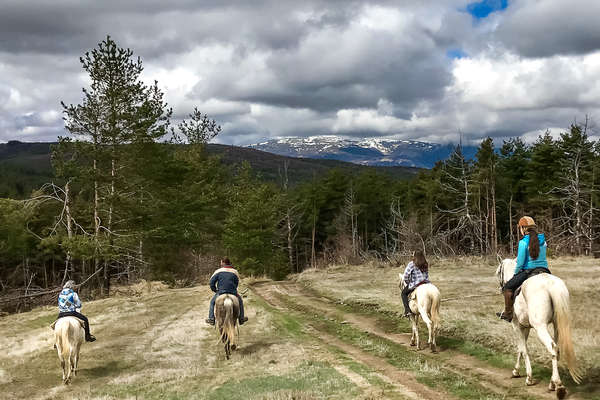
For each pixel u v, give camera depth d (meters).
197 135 51.47
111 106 30.39
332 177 80.25
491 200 61.78
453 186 64.75
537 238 8.93
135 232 31.78
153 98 32.62
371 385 9.69
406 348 13.34
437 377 10.08
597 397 7.87
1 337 18.55
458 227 53.62
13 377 12.77
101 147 30.61
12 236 39.41
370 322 17.92
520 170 63.62
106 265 32.38
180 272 41.03
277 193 65.69
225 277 14.04
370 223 81.06
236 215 46.38
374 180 82.50
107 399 10.14
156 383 11.36
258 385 10.23
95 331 18.72
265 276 47.88
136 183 32.34
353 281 31.72
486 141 60.19
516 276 9.11
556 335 8.30
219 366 12.50
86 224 39.59
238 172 58.25
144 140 31.47
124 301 26.98
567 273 25.00
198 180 48.22
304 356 12.77
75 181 29.98
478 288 22.30
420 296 12.69
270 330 17.03
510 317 9.42
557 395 7.79
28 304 33.12
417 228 50.53
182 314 22.12
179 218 36.31
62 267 60.44
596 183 49.19
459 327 14.30
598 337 11.37
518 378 9.59
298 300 25.23
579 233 41.56
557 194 53.00
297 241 81.00
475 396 8.70
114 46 30.62
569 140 52.75
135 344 15.95
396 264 42.28
